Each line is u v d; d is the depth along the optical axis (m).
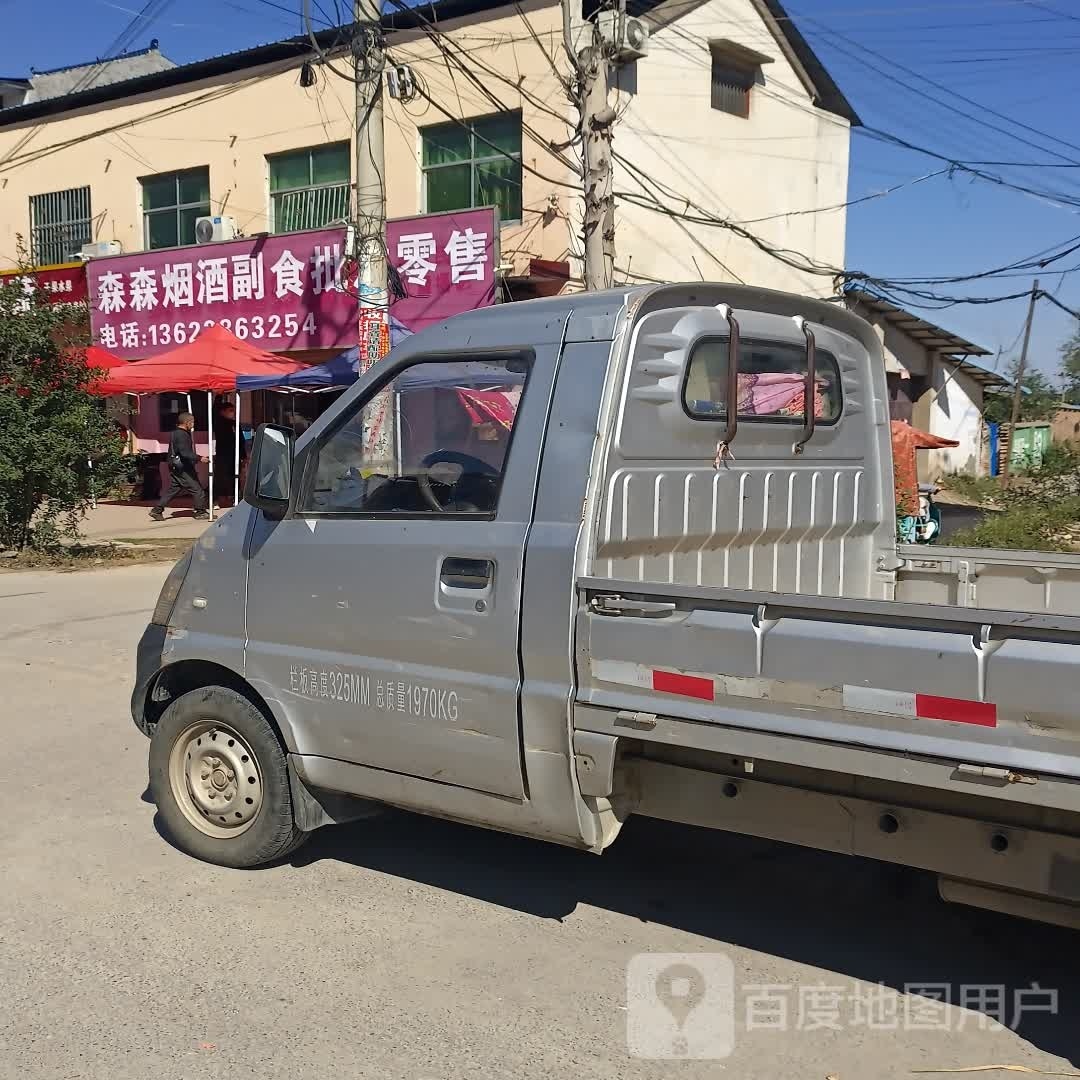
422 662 3.78
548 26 16.05
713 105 18.77
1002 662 2.69
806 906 4.19
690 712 3.18
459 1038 3.25
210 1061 3.13
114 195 21.20
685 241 18.34
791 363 4.42
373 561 3.90
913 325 24.22
